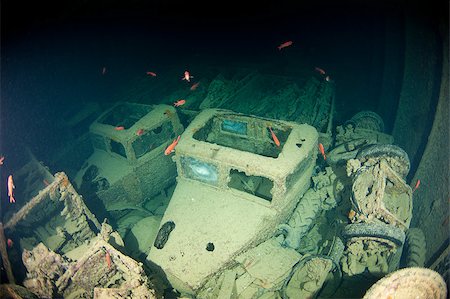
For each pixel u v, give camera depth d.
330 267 5.17
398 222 5.20
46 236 5.60
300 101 8.70
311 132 5.96
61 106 8.17
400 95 8.16
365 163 6.06
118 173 6.86
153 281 5.04
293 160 5.31
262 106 8.80
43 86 7.53
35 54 7.54
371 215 5.17
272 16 13.80
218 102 8.90
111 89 10.90
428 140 6.12
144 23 12.29
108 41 11.11
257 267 5.27
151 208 7.73
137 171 6.99
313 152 6.12
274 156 6.94
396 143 7.95
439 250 4.88
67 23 8.99
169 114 7.17
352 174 6.05
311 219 6.23
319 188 6.83
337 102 11.22
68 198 5.50
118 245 5.27
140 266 4.45
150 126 6.78
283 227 5.86
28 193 5.90
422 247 5.27
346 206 6.52
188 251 5.21
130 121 8.05
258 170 5.23
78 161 7.38
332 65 12.71
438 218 5.18
